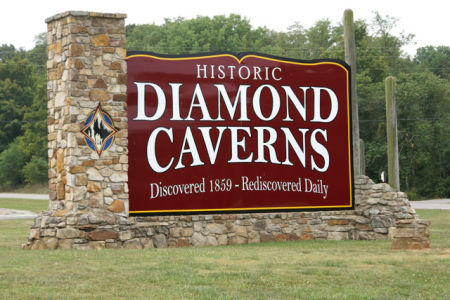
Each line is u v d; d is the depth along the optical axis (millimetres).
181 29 63375
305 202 15625
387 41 68438
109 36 13617
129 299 7121
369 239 15547
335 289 7875
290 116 15656
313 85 15969
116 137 13477
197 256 10906
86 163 13086
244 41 60688
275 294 7488
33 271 8891
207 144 14773
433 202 41406
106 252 11398
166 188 14273
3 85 72375
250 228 14969
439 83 51906
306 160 15734
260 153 15273
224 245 14375
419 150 50469
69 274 8656
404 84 51312
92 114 13250
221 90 15016
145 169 14109
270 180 15305
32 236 12547
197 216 14500
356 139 16516
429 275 8875
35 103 68188
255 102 15320
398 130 49906
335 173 15992
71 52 13188
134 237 13117
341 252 11805
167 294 7387
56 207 13133
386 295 7500
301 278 8602
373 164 48906
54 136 13797
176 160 14438
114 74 13594
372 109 48656
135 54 14211
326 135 16000
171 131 14438
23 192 63062
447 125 51312
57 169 13508
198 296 7277
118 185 13352
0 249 12297
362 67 54625
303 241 15031
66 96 13188
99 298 7145
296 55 79750
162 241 13688
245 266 9656
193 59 14812
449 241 13789
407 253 11445
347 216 15852
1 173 68000
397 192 16281
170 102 14492
